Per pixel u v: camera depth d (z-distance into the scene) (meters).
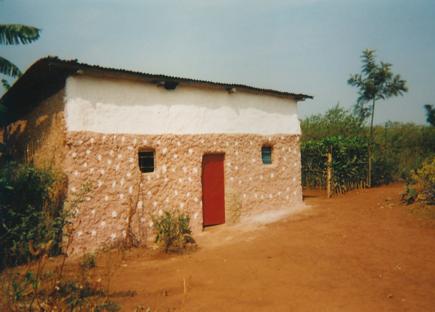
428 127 21.67
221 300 4.89
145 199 8.44
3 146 11.80
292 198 12.05
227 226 9.90
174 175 9.01
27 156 9.98
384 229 8.61
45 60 7.05
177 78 8.71
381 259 6.54
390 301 4.73
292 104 12.38
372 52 15.34
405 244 7.37
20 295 4.42
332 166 14.48
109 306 4.55
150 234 8.44
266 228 9.42
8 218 6.93
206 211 9.87
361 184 15.47
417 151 20.09
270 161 11.80
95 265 6.63
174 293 5.21
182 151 9.21
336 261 6.54
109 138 7.98
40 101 9.12
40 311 4.09
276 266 6.38
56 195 7.43
